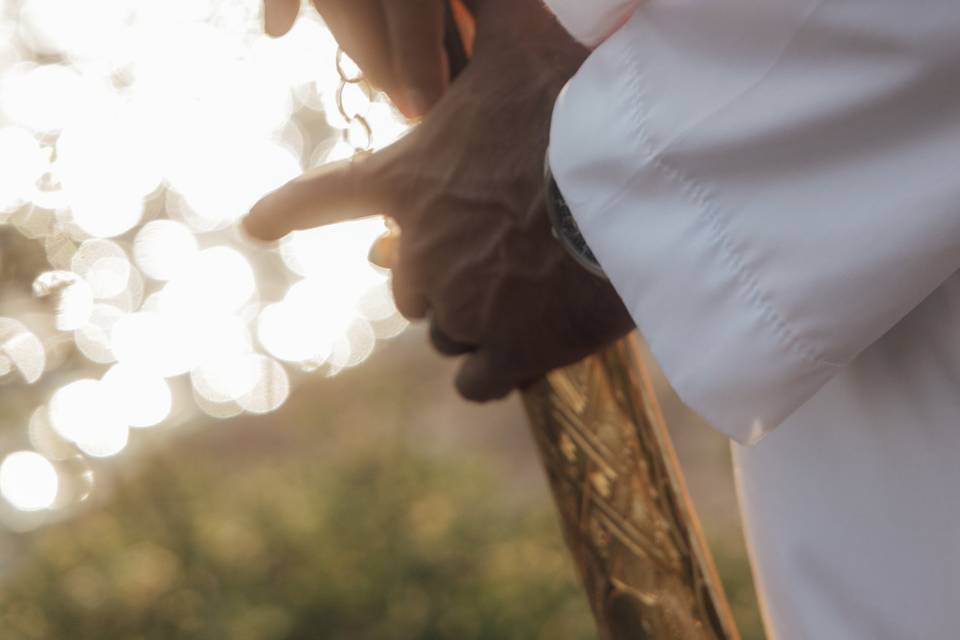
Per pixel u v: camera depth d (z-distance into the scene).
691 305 0.67
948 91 0.63
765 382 0.66
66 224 1.53
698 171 0.67
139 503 2.16
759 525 0.75
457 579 2.05
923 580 0.70
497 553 2.11
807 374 0.66
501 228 0.75
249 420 3.18
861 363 0.70
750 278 0.66
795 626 0.74
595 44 0.71
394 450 2.29
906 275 0.64
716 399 0.67
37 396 2.01
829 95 0.64
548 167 0.73
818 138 0.64
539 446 0.79
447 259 0.77
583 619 2.01
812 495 0.72
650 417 0.79
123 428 2.20
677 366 0.68
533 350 0.77
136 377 2.19
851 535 0.71
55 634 1.96
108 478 2.20
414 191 0.77
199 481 2.23
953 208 0.63
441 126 0.76
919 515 0.69
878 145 0.64
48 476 2.15
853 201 0.64
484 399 0.79
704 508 2.89
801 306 0.65
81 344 1.88
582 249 0.73
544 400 0.79
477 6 0.78
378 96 0.93
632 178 0.68
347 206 0.78
